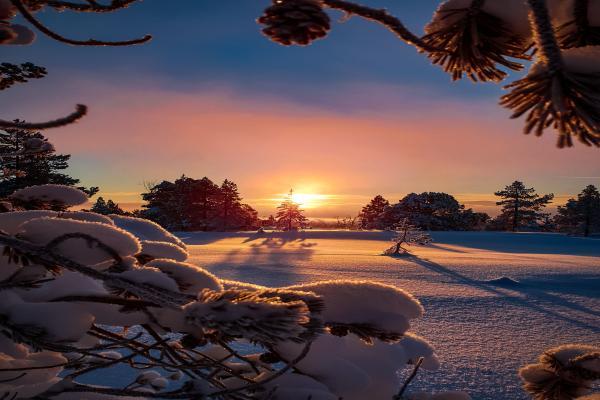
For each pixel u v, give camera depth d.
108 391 1.39
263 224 87.94
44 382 2.00
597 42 0.86
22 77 1.45
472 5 0.92
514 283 15.92
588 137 0.62
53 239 1.40
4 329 1.43
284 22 0.65
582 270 20.67
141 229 2.29
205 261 22.02
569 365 1.52
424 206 86.50
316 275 17.53
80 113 1.19
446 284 15.62
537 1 0.67
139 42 1.35
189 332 1.43
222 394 1.42
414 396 1.91
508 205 94.56
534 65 0.67
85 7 1.27
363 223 90.62
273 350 1.71
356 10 0.70
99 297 1.42
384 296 1.60
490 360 6.90
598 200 76.44
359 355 1.88
